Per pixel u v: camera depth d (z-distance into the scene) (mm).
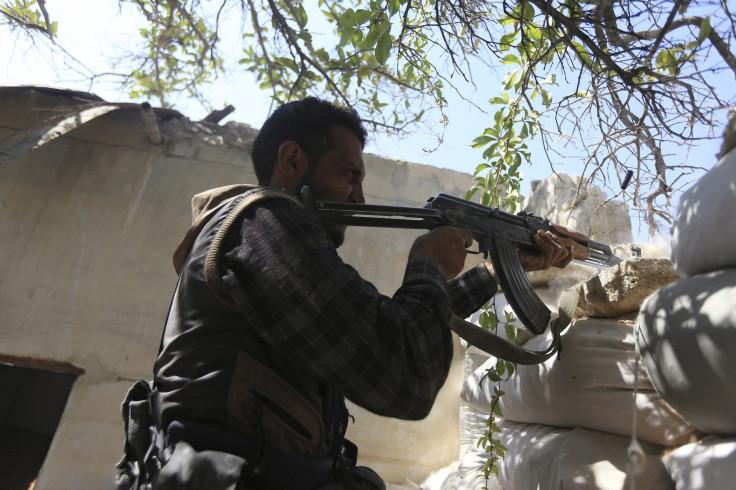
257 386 887
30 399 7160
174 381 932
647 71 1591
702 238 1364
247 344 908
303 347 842
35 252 4121
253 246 891
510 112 2203
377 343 854
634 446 983
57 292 4047
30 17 3787
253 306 863
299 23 2711
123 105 4105
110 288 4117
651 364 1418
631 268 1704
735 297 1171
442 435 3943
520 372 2129
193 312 957
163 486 835
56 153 4422
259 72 3605
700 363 1223
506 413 2324
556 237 1614
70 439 3725
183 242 1077
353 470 1055
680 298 1332
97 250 4199
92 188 4363
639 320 1499
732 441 1261
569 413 1812
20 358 3873
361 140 1229
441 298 972
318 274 862
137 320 4062
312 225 934
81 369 3906
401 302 958
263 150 1202
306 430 921
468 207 1404
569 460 1641
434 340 922
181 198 4445
